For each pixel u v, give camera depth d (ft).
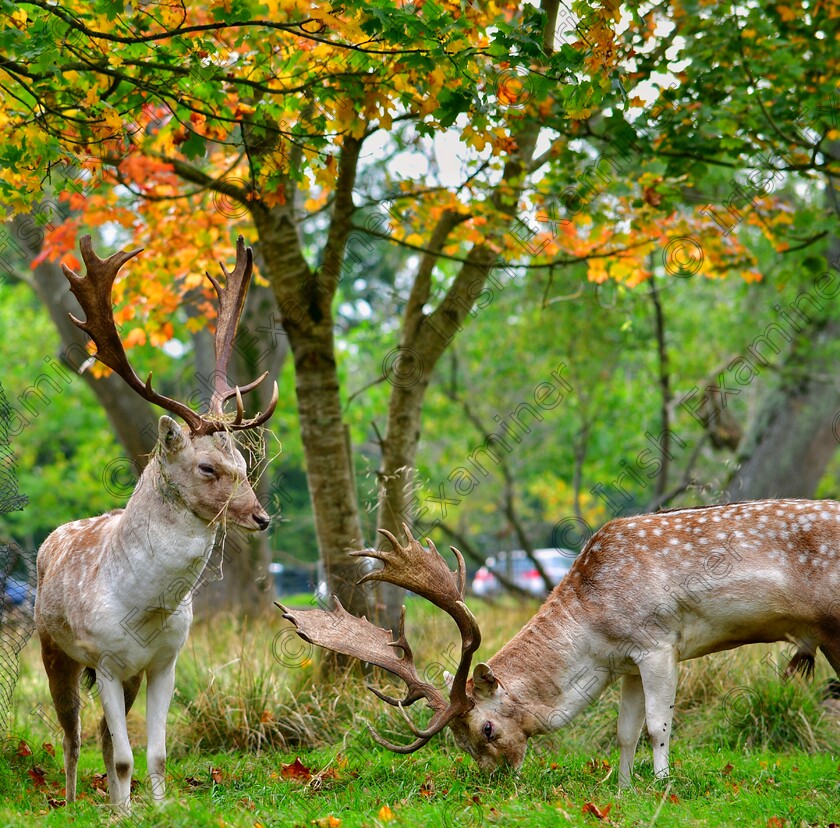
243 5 18.21
